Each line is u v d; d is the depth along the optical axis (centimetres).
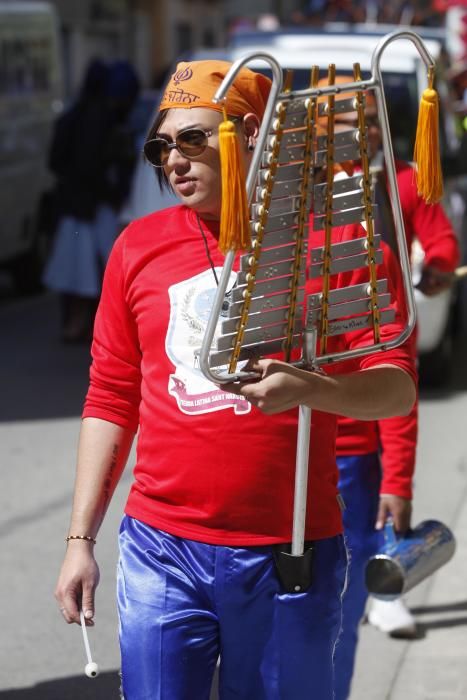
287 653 374
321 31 1423
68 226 1581
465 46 2020
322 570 379
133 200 1332
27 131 1973
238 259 376
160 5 5062
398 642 680
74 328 1633
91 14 4469
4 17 1906
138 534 383
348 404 346
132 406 404
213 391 371
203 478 371
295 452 370
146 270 386
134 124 1934
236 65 316
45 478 1010
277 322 344
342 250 346
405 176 653
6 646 684
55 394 1326
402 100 1272
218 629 379
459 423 1164
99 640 692
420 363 1294
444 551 533
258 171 325
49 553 830
